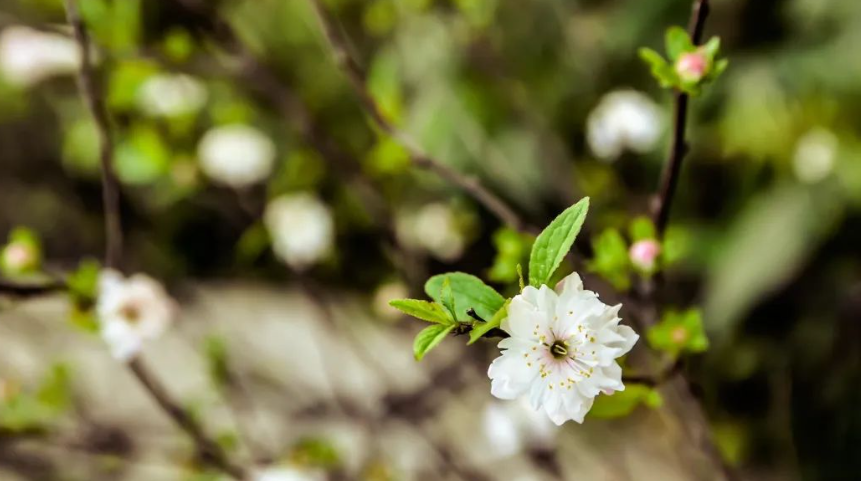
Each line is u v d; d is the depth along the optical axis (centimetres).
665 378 54
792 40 97
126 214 129
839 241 96
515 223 58
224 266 139
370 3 100
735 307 93
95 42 63
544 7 105
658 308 57
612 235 55
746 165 99
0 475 79
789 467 93
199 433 65
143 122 68
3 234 155
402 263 75
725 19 98
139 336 60
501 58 87
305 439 76
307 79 121
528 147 97
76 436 74
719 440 86
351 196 96
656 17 100
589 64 103
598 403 53
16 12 66
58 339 110
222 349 84
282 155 95
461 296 49
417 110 104
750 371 97
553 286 49
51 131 149
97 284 60
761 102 94
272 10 125
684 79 52
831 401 93
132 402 100
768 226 95
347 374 103
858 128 91
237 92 82
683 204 102
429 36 105
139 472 87
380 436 86
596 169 77
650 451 91
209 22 65
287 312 127
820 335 96
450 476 81
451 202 96
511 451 65
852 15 92
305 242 80
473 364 75
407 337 104
